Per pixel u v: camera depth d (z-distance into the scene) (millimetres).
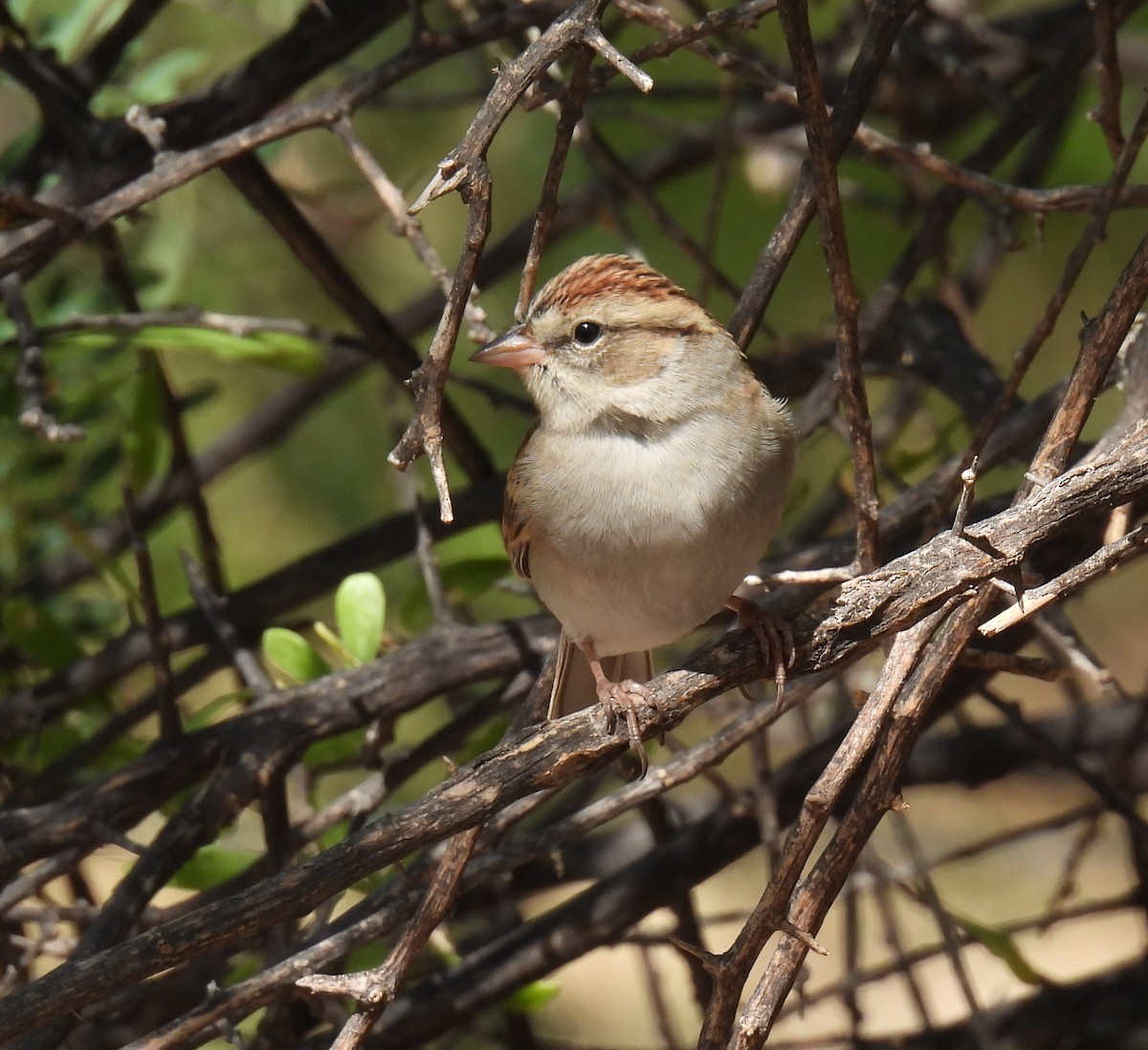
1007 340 13344
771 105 10758
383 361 8523
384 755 8391
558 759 4996
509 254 10430
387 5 7934
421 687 7551
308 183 11594
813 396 7340
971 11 11328
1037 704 14047
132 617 8758
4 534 10133
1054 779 12641
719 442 6414
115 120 8023
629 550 6480
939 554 5078
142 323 7836
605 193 9070
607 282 6672
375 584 7707
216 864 7285
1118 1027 8461
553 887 9602
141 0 8594
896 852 12477
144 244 10117
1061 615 7164
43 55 8289
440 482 4527
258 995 5328
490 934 8961
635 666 7660
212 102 7992
